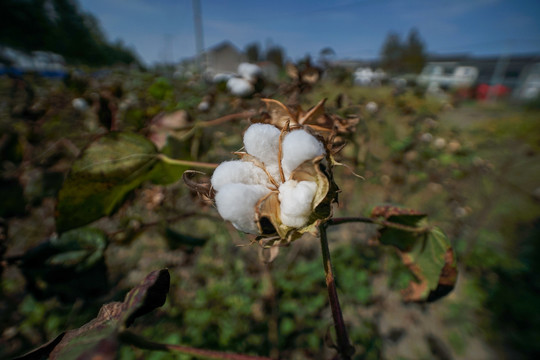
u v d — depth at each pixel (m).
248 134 0.18
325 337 0.16
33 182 0.50
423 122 1.22
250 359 0.14
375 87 1.71
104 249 0.36
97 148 0.26
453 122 1.93
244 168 0.17
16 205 0.44
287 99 0.43
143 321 0.57
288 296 0.63
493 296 0.67
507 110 3.06
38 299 0.35
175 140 0.38
